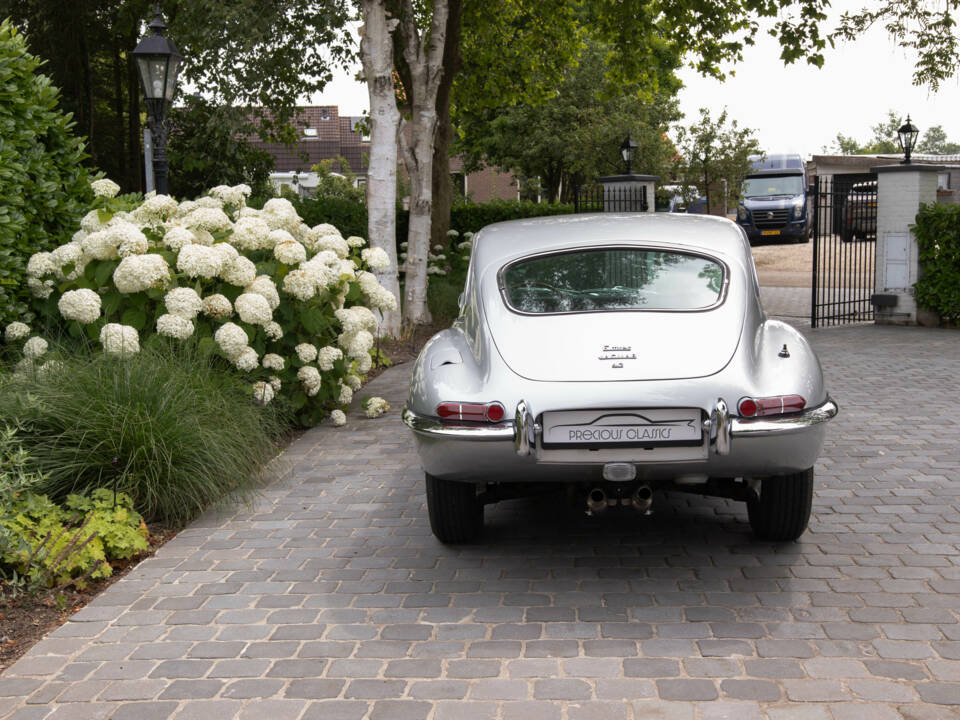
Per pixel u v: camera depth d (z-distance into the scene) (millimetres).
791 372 4344
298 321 7609
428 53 13516
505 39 21391
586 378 4234
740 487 4719
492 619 4051
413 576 4602
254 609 4238
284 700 3393
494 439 4203
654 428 4203
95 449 5426
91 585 4602
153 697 3441
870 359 10969
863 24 14094
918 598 4129
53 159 7797
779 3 14688
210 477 5617
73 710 3361
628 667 3555
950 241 13805
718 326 4500
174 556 4965
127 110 30172
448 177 19281
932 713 3150
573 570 4621
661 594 4270
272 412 7047
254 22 14992
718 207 31453
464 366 4547
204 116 16359
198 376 6258
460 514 4805
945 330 13711
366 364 8195
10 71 6875
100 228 7172
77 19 23109
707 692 3340
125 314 6652
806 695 3295
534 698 3344
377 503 5820
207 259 6680
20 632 4070
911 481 5941
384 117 12469
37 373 6031
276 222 8211
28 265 6941
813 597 4176
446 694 3396
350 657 3727
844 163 39125
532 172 37500
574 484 4582
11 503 4754
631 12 16594
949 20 13703
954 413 7867
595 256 5043
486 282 4949
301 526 5418
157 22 11133
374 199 12578
